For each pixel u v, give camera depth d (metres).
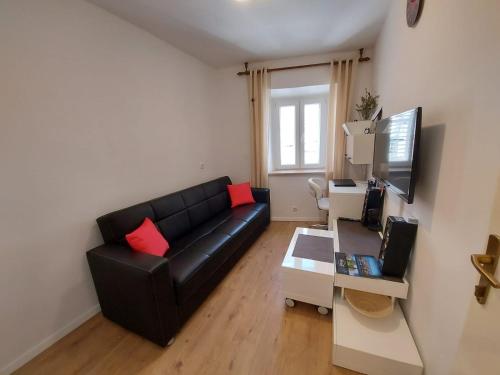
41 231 1.57
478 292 0.66
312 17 2.28
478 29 0.81
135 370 1.42
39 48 1.53
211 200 3.11
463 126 0.90
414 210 1.41
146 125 2.42
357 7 2.13
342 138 3.28
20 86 1.45
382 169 1.79
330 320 1.74
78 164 1.79
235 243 2.45
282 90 3.54
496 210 0.61
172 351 1.54
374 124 2.53
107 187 2.03
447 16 1.04
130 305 1.60
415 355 1.25
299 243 2.12
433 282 1.13
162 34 2.49
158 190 2.62
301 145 3.97
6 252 1.41
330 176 3.47
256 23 2.35
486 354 0.63
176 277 1.66
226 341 1.60
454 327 0.92
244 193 3.47
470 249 0.83
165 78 2.68
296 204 3.88
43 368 1.46
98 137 1.93
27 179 1.49
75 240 1.78
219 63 3.47
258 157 3.66
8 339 1.44
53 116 1.62
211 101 3.62
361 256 1.71
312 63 3.28
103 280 1.70
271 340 1.59
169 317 1.57
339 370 1.36
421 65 1.34
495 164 0.71
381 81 2.51
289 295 1.84
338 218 2.55
